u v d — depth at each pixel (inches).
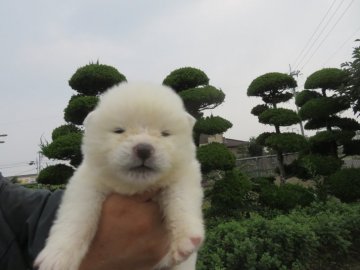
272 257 280.5
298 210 390.9
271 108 518.3
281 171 529.0
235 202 387.9
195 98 397.4
